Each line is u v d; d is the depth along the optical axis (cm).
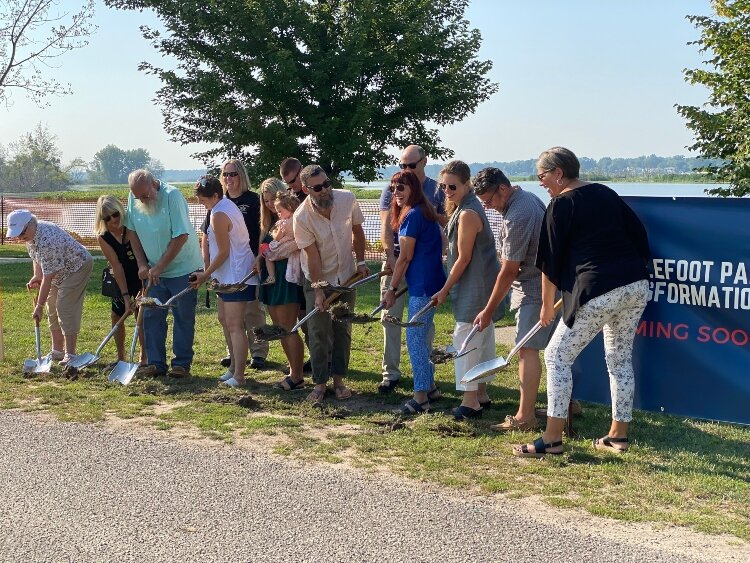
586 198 491
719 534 389
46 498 431
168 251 697
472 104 1945
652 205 565
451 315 1049
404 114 1909
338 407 626
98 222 720
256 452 514
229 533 386
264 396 659
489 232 577
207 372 753
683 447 523
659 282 569
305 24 1819
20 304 1175
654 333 575
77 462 490
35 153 7488
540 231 537
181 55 1903
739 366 552
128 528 392
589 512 416
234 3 1811
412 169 650
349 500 429
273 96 1834
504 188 539
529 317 555
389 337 683
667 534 388
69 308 741
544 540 379
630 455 505
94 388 678
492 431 561
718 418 561
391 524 397
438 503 426
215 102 1859
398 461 497
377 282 1412
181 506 420
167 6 1825
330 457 502
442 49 1933
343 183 1941
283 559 360
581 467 484
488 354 592
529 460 498
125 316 727
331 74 1844
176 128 1928
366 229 1872
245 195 739
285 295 673
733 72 1251
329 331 646
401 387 701
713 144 1281
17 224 709
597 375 604
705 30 1271
